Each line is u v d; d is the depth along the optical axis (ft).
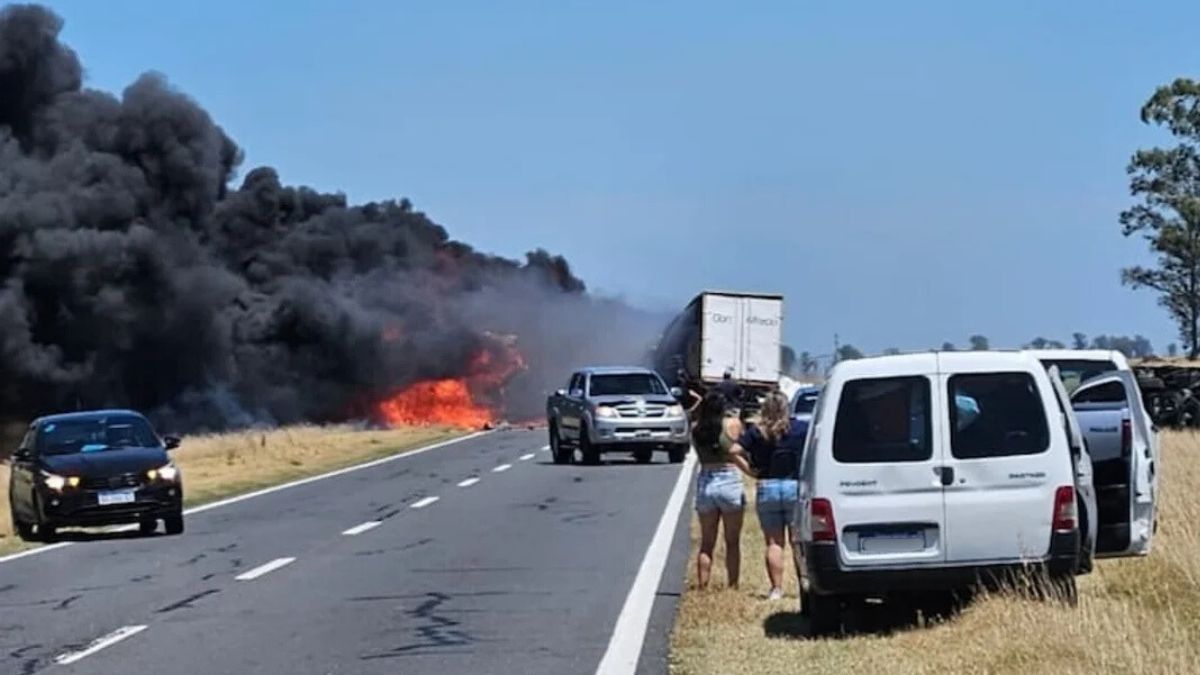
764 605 46.37
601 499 88.02
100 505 76.18
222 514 86.99
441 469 121.60
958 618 39.47
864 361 40.50
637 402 119.03
